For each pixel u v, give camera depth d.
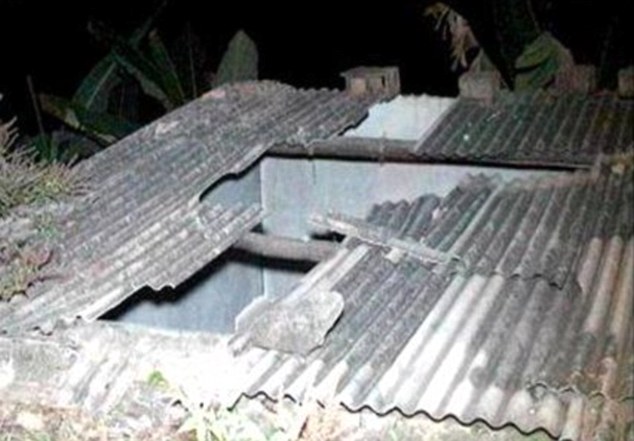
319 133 6.24
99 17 11.85
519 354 4.24
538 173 5.71
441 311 4.60
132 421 4.23
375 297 4.74
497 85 6.63
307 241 5.73
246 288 6.88
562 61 7.90
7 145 6.17
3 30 12.09
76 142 9.70
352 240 5.22
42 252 5.10
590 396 3.93
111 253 5.14
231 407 4.11
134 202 5.66
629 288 4.54
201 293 6.25
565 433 3.79
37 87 12.34
